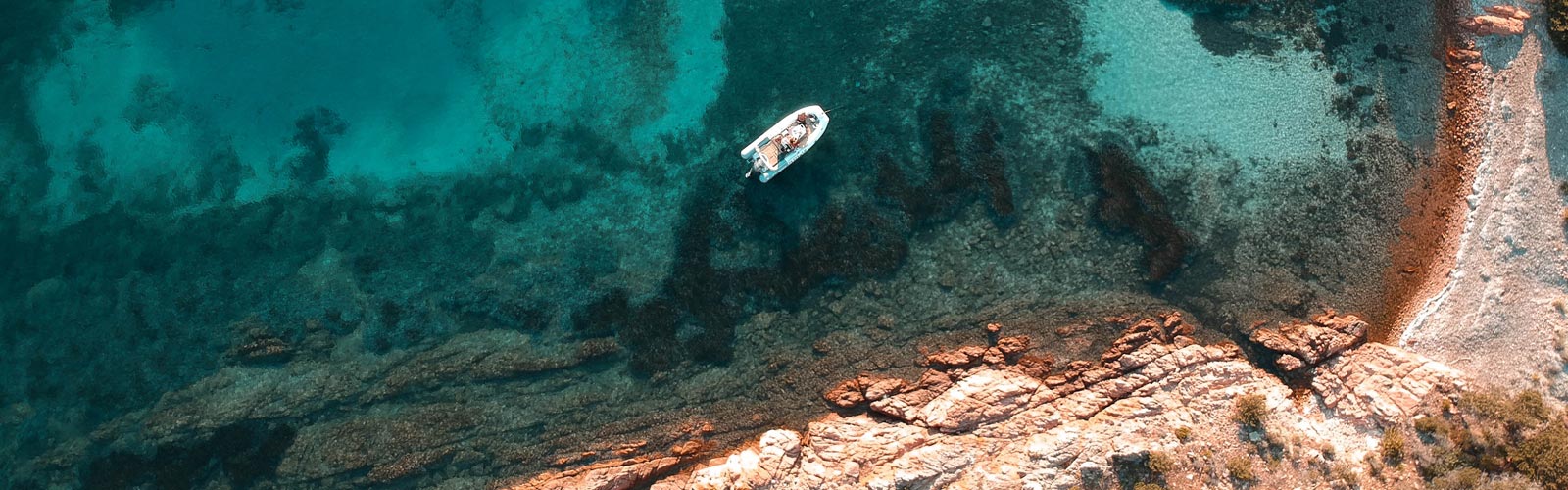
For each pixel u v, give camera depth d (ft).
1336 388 81.05
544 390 85.71
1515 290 82.53
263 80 89.66
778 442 82.53
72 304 87.30
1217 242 85.81
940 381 83.66
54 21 89.92
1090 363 83.87
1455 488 74.95
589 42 90.17
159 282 87.25
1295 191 86.38
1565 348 80.43
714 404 85.35
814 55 89.56
